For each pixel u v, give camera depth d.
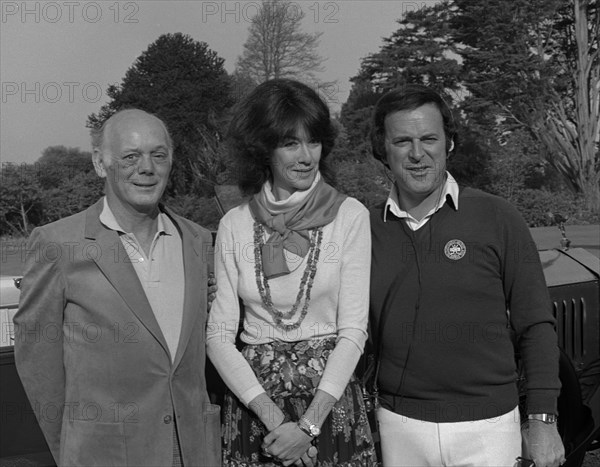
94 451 2.13
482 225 2.40
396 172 2.44
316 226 2.34
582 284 3.98
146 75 30.44
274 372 2.29
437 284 2.39
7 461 2.38
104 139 2.24
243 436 2.30
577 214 29.84
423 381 2.41
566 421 3.38
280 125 2.29
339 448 2.29
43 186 24.20
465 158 26.41
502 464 2.38
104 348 2.14
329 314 2.36
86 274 2.17
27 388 2.21
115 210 2.25
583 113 32.72
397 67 32.53
